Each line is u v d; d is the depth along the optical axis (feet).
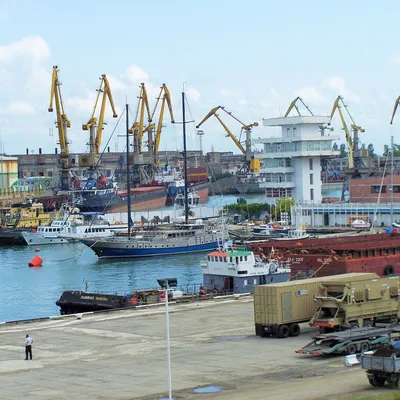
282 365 222.28
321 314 258.16
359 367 212.23
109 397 195.52
